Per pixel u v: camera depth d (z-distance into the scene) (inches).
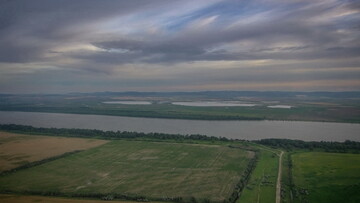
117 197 4215.1
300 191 4362.7
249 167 5551.2
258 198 4156.0
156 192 4392.2
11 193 4345.5
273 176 5068.9
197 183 4758.9
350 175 5034.5
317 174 5147.6
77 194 4293.8
